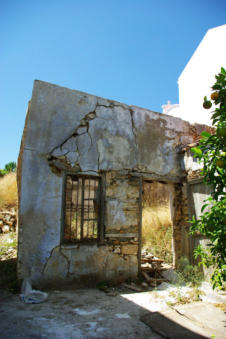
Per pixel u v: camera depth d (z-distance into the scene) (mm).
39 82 4957
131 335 2840
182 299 4082
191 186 6074
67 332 2832
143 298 4168
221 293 4230
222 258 2748
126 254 5332
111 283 4895
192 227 3059
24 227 4449
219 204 2709
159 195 11242
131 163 5727
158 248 7184
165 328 2979
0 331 2756
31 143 4707
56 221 4738
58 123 5012
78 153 5113
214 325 3090
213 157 2592
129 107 5973
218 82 2590
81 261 4836
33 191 4605
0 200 10023
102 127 5488
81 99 5359
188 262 5746
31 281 4352
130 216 5508
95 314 3422
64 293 4301
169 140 6441
